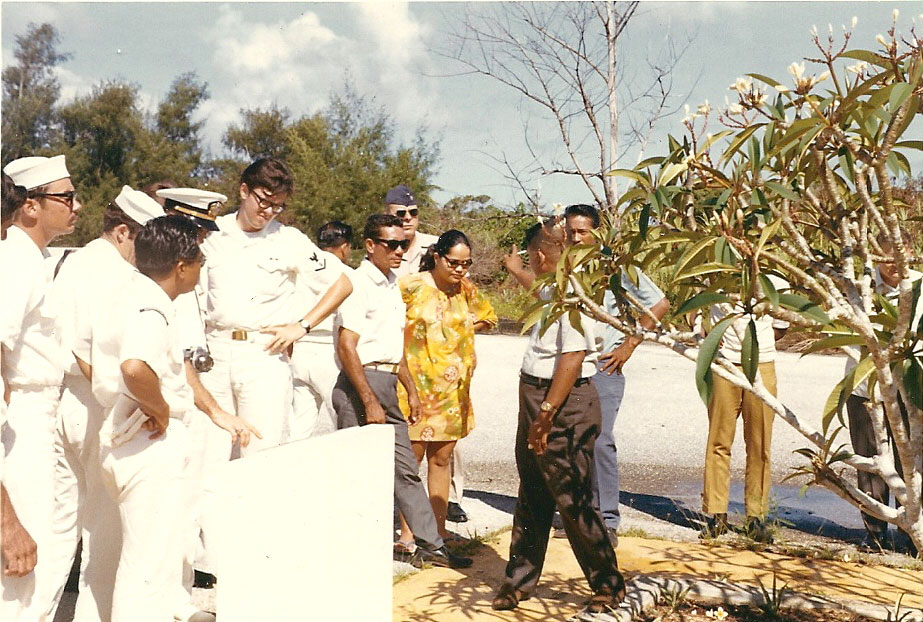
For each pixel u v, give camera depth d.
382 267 5.31
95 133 36.50
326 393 6.39
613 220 4.52
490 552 5.63
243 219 5.00
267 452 3.28
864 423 5.54
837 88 3.05
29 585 3.54
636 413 9.91
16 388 3.57
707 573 5.07
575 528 4.34
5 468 3.51
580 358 4.17
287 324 5.01
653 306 5.21
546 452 4.32
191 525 4.36
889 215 3.07
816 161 3.27
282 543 3.33
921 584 4.93
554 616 4.56
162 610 3.84
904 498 3.55
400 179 27.22
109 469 3.77
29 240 3.58
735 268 3.15
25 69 32.22
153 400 3.69
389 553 3.75
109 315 3.83
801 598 4.46
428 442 5.67
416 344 5.62
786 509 6.58
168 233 3.77
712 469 5.78
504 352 14.34
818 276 3.39
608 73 9.32
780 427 9.05
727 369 3.62
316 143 28.09
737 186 3.21
